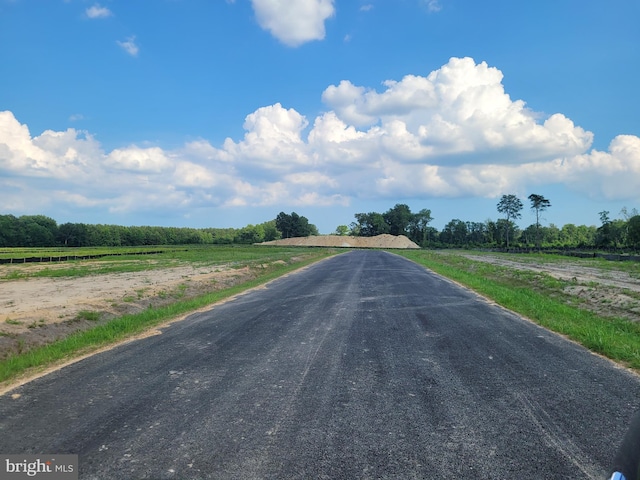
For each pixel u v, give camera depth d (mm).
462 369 6539
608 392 5500
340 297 14961
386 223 165750
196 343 8398
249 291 17125
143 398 5324
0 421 4633
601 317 11758
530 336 8859
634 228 66750
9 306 12852
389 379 6070
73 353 7766
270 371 6477
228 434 4281
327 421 4605
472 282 19453
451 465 3676
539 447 3996
